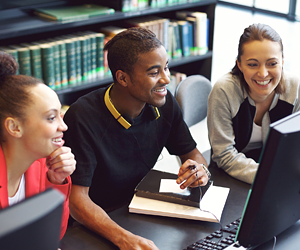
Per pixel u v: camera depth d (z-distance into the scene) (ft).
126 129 4.40
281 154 2.55
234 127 5.23
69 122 4.25
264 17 21.70
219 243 3.40
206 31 10.47
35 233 1.58
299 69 14.39
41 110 2.89
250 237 2.91
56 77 8.25
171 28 9.81
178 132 5.01
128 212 3.97
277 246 3.34
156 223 3.79
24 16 8.21
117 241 3.49
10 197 3.35
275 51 4.65
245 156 5.02
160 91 4.10
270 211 2.83
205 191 4.10
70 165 3.38
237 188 4.43
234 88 5.07
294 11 20.95
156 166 8.79
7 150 3.10
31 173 3.49
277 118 5.30
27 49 7.70
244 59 4.79
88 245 3.53
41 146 3.01
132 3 8.85
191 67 11.19
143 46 3.88
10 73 2.99
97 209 3.88
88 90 9.89
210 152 6.16
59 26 7.79
